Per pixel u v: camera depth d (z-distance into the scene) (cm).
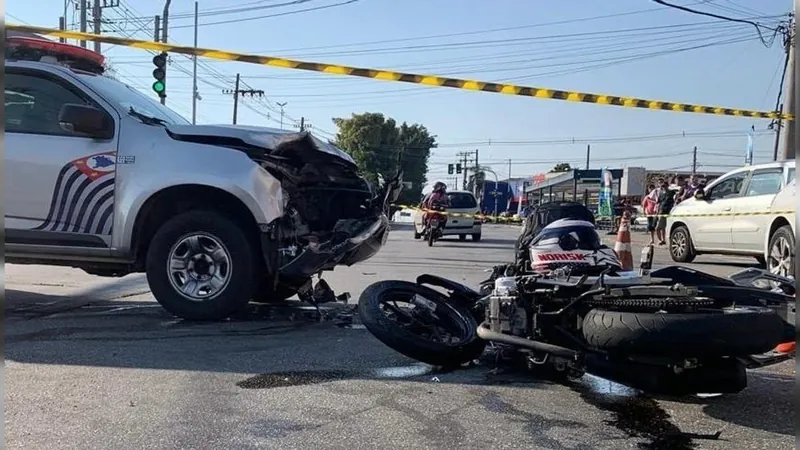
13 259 607
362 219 692
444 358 468
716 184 1265
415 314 525
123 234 590
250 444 342
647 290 389
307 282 652
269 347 535
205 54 680
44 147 596
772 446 350
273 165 617
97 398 403
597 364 381
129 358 490
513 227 3675
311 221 672
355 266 1163
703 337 346
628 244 962
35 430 352
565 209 544
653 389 366
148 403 397
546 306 435
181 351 514
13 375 444
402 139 6962
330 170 685
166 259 595
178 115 719
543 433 365
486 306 502
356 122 6769
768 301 392
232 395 416
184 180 580
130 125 602
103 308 682
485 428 371
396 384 447
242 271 592
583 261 494
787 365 510
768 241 1074
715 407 411
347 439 351
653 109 778
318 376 461
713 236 1230
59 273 938
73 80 608
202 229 590
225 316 597
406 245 1816
